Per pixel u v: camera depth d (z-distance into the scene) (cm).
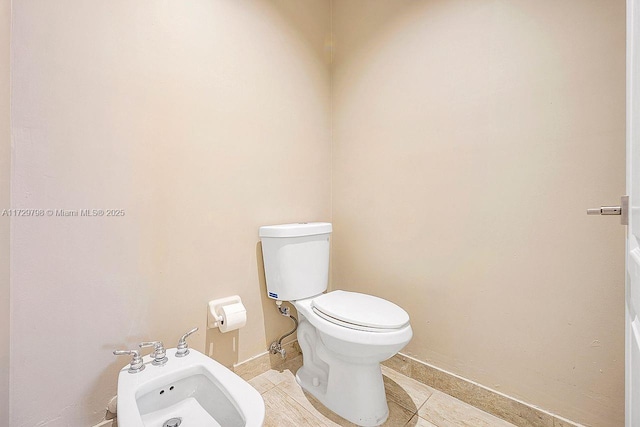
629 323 67
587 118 100
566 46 103
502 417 119
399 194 150
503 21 116
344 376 122
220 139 133
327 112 182
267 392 136
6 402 86
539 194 110
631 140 59
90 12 99
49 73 92
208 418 92
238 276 140
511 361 118
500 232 119
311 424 116
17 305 88
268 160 151
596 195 99
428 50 138
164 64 116
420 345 144
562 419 107
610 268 97
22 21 87
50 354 94
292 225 147
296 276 140
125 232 108
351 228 174
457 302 131
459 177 129
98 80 101
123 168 107
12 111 85
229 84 136
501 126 117
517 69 113
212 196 130
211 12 129
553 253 107
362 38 166
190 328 125
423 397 133
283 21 158
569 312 105
